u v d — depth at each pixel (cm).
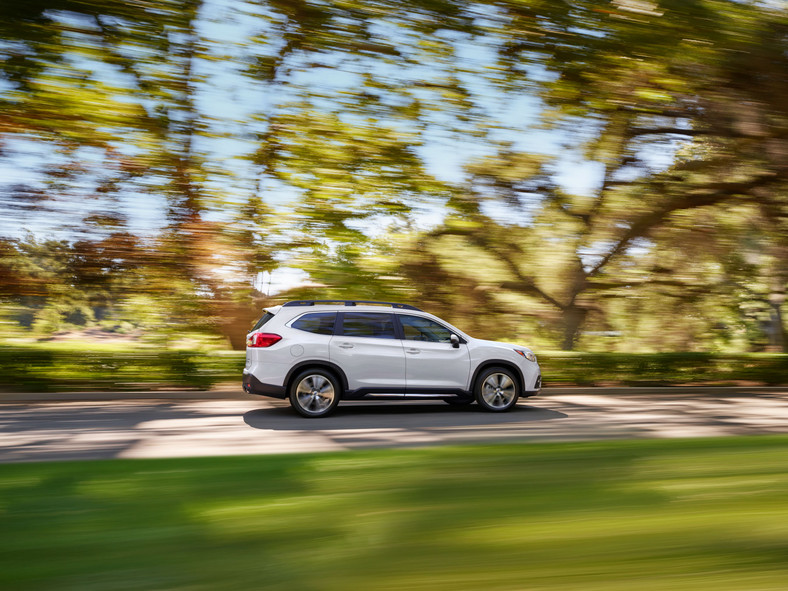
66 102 1091
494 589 193
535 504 277
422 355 942
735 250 1234
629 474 332
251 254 1287
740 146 1038
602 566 210
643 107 1052
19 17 973
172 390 1162
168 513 267
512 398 978
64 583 197
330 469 355
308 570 206
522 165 1181
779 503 277
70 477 340
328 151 1243
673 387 1330
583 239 1283
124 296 1255
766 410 1012
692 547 225
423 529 244
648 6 929
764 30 911
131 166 1180
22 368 1105
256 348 897
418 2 1019
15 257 1185
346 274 1317
